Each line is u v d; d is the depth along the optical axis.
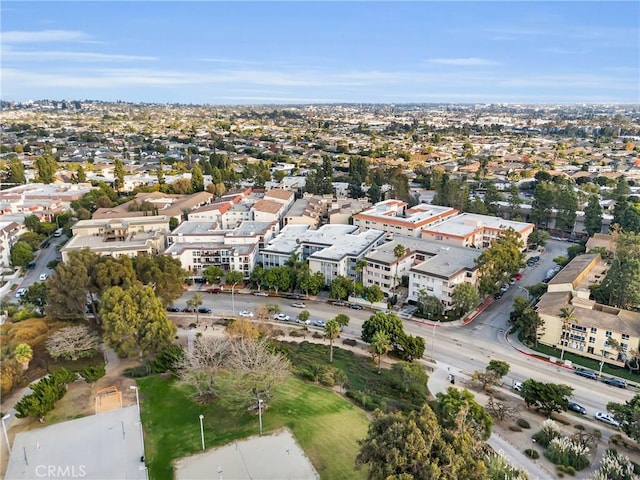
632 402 79.56
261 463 68.81
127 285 109.69
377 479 55.22
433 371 102.19
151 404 83.94
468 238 165.00
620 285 121.94
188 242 161.50
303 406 83.25
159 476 66.56
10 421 79.62
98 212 198.00
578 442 77.00
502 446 78.38
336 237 162.50
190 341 110.69
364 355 109.12
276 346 104.81
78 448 72.44
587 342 107.62
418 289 132.12
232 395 83.19
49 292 112.56
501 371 93.19
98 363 99.25
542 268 165.12
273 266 150.00
